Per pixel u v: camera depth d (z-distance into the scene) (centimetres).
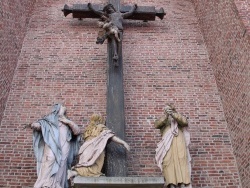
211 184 909
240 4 987
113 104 952
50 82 1084
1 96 994
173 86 1089
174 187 814
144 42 1193
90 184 750
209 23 1178
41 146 847
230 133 988
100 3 1295
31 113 1020
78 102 1045
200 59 1161
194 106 1049
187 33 1233
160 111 1036
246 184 877
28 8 1240
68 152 848
